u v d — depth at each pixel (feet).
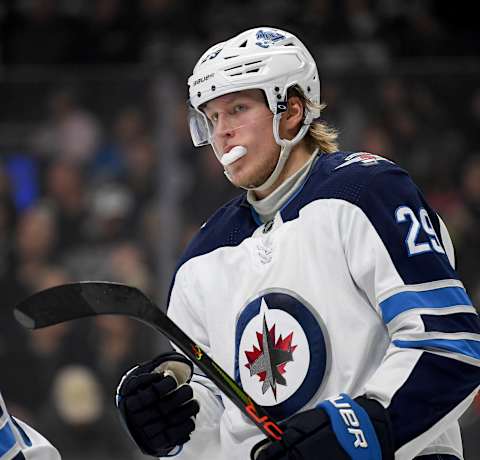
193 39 58.39
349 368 19.65
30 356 46.39
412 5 61.05
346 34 57.98
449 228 46.52
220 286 21.25
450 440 20.63
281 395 20.03
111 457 45.96
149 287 46.44
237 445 20.83
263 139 20.66
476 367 18.81
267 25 58.03
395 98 46.78
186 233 46.57
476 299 46.19
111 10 59.11
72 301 17.80
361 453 18.28
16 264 46.70
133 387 20.49
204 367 18.90
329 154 21.27
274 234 20.68
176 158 46.62
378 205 19.70
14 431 18.67
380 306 19.24
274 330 20.18
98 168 46.73
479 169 46.68
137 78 46.88
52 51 58.08
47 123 46.73
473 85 46.91
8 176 46.70
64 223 46.73
